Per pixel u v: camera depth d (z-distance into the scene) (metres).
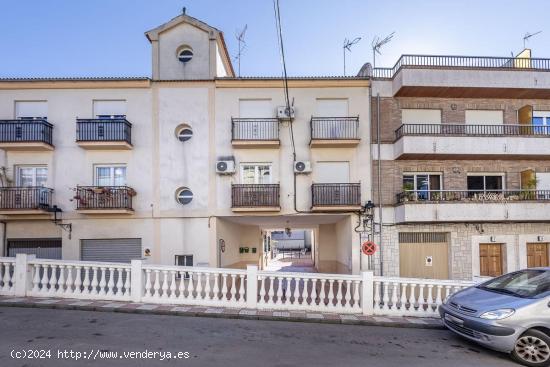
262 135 14.38
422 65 14.07
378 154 14.46
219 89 14.63
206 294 8.80
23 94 14.28
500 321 5.85
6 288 8.91
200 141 14.46
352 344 6.46
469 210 13.69
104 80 14.30
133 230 14.18
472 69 14.17
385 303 8.72
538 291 6.44
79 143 13.73
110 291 8.88
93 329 6.62
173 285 8.88
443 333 7.47
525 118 14.95
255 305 8.73
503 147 14.12
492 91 14.55
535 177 14.66
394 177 14.62
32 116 14.34
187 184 14.33
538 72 14.34
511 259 14.50
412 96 14.91
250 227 20.78
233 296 8.78
